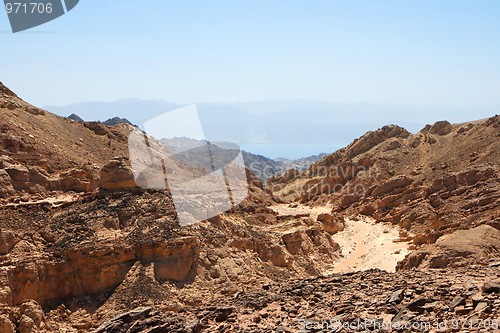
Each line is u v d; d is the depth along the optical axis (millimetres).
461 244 40906
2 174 50562
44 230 43438
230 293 42781
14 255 40000
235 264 46125
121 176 47906
